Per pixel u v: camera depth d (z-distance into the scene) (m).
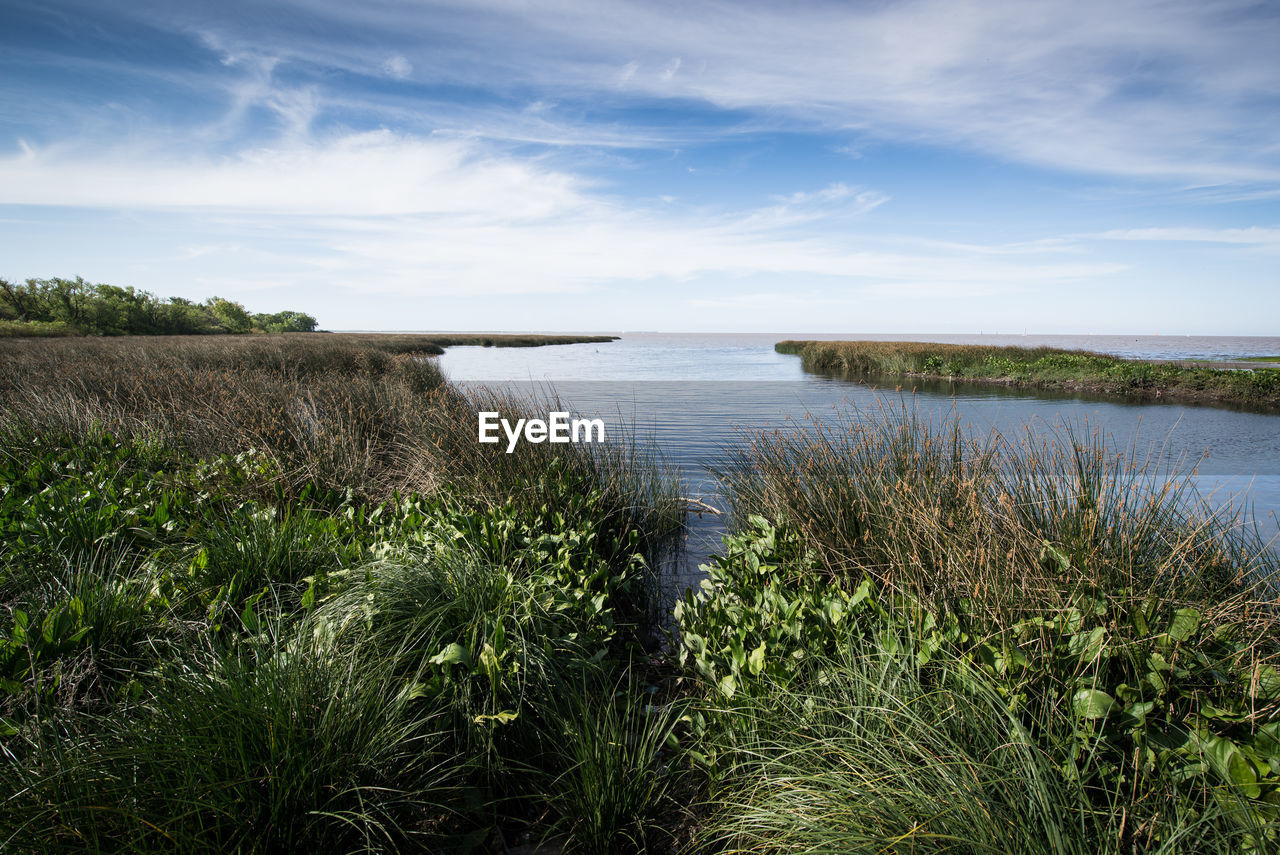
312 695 1.95
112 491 3.95
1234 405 14.28
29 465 4.80
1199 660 1.98
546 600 2.91
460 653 2.24
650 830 2.08
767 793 1.94
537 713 2.43
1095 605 2.18
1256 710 1.79
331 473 5.03
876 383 21.31
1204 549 2.79
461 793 2.09
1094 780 1.80
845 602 2.69
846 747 1.92
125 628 2.48
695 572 4.53
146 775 1.66
